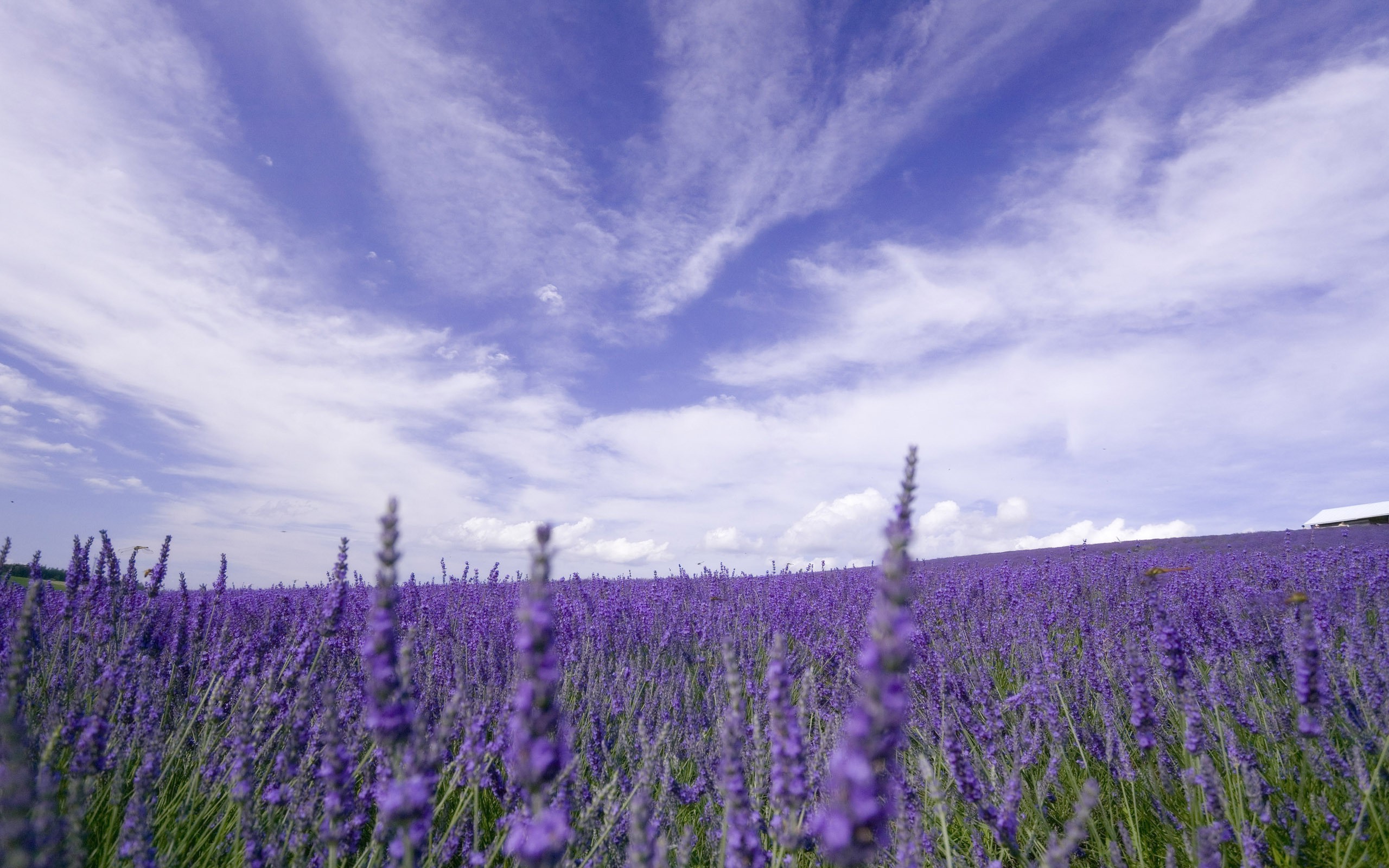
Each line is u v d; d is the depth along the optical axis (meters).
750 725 0.46
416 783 0.24
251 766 0.37
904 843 0.35
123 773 0.41
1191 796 0.41
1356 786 0.43
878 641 0.17
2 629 0.66
